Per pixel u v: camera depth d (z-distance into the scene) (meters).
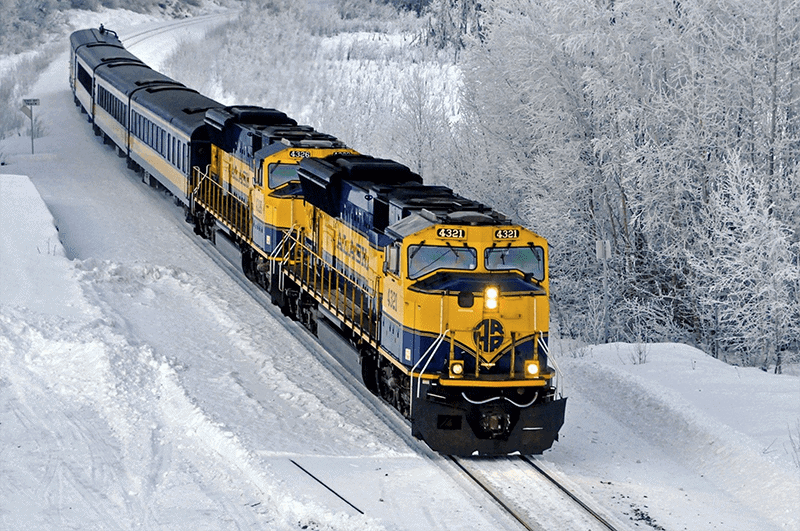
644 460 35.09
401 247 35.47
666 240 62.00
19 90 138.88
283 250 53.06
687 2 61.34
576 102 67.50
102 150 99.69
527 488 32.06
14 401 39.66
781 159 59.22
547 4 68.25
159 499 30.62
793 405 38.56
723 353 59.16
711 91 59.88
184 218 75.19
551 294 69.44
